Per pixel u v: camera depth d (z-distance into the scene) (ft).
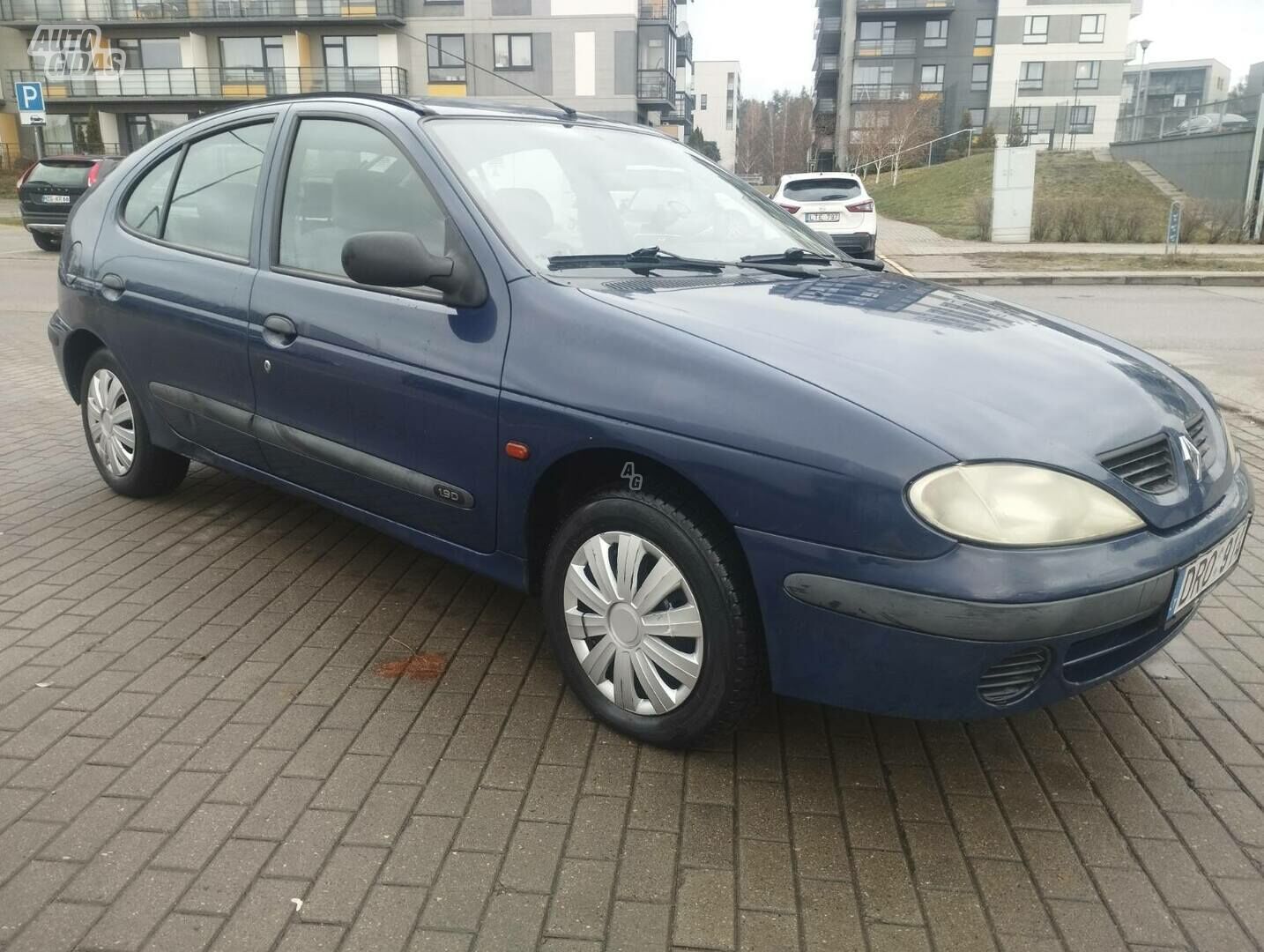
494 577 10.37
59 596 12.46
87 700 10.09
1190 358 29.27
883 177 142.31
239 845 8.00
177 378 13.61
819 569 7.87
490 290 9.86
